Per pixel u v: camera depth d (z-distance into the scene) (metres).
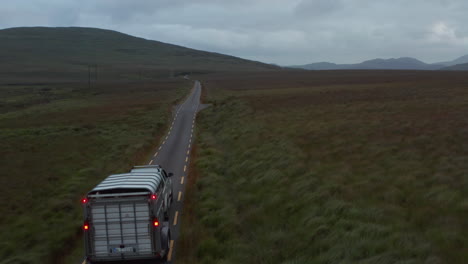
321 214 14.77
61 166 29.05
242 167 25.22
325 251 11.87
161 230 13.02
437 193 14.92
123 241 12.41
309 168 21.53
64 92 121.75
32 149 35.81
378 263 10.17
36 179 25.47
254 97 69.44
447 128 27.53
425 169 18.47
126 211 12.37
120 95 105.94
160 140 40.94
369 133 29.03
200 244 14.05
